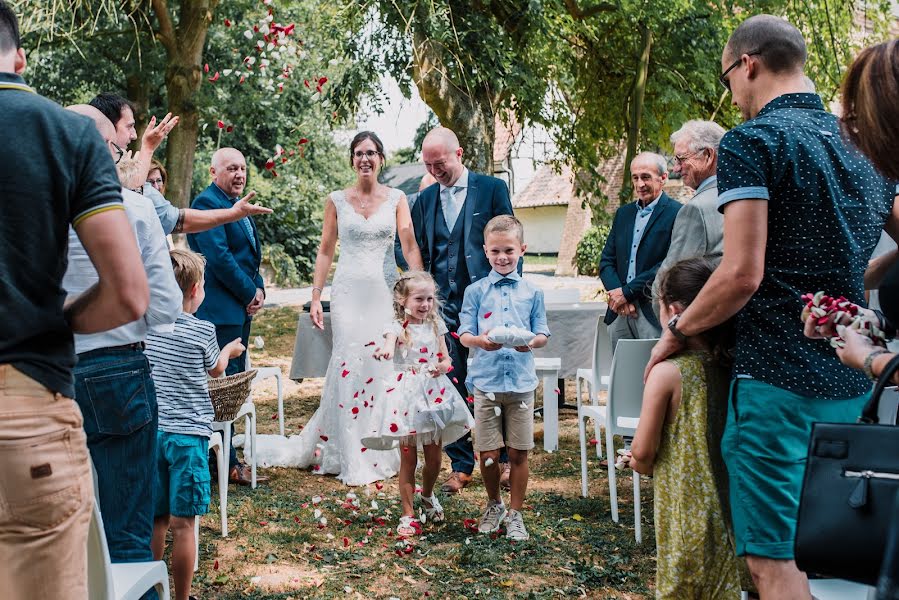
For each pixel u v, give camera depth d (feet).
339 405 17.79
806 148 7.37
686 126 13.41
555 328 21.31
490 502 14.21
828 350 7.39
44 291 5.69
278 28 20.27
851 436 5.47
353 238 17.99
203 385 10.73
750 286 7.27
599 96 34.65
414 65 27.50
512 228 14.25
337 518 14.94
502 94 31.53
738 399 7.55
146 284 6.03
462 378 16.93
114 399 8.57
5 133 5.53
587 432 21.43
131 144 52.80
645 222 17.11
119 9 43.75
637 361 13.71
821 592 7.02
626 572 12.03
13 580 5.71
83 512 5.95
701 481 7.84
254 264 17.58
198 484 10.44
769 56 7.92
